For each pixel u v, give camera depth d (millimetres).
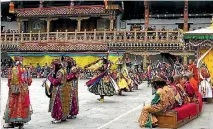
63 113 11797
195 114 12961
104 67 17688
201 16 44938
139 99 18953
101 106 15977
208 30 17547
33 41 43188
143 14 46656
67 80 11969
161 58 39656
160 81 11164
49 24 47531
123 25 47375
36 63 42000
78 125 11359
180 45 37375
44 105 16109
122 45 39781
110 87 17641
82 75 38375
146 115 11062
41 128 10812
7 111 10320
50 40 42531
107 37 40562
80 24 46031
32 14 47281
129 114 13664
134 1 46531
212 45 17734
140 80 31531
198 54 18375
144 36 39219
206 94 17016
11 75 10227
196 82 14852
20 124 10562
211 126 11375
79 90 24281
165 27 46531
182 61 38344
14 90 10234
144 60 39094
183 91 12859
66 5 49312
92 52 39656
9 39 44219
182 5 45375
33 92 22469
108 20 46156
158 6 46062
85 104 16703
